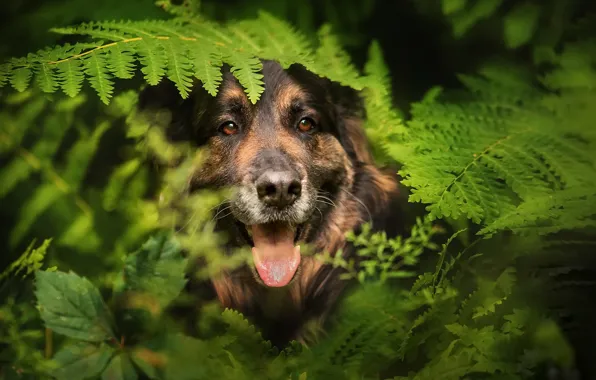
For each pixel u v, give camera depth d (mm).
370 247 3514
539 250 3197
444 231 3928
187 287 4469
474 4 5539
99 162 5156
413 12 6773
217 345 2717
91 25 3984
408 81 6793
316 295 4996
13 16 5949
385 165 4855
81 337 2520
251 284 4844
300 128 4793
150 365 2561
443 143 3625
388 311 2914
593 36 4340
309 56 4422
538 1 5238
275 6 5773
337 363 2844
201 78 3564
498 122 3840
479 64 6457
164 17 5430
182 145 4641
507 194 3512
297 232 4793
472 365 2713
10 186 4809
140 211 4305
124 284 2682
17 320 2980
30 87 4699
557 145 3566
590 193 3104
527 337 2766
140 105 4676
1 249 5598
